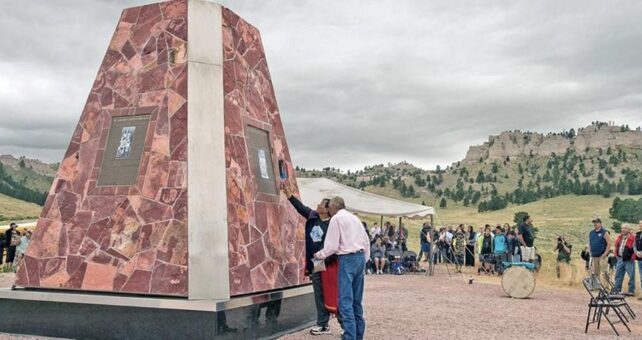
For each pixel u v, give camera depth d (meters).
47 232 8.69
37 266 8.56
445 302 12.89
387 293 14.66
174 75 8.66
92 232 8.37
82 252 8.34
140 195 8.27
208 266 7.71
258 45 10.34
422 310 11.41
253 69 9.92
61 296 7.96
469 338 8.40
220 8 9.14
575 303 13.41
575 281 17.88
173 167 8.21
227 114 8.69
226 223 7.98
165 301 7.35
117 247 8.14
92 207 8.52
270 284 8.64
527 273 14.05
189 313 7.21
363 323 7.50
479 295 14.52
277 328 8.37
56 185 8.91
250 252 8.37
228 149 8.47
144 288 7.77
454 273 21.97
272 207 9.31
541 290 16.36
